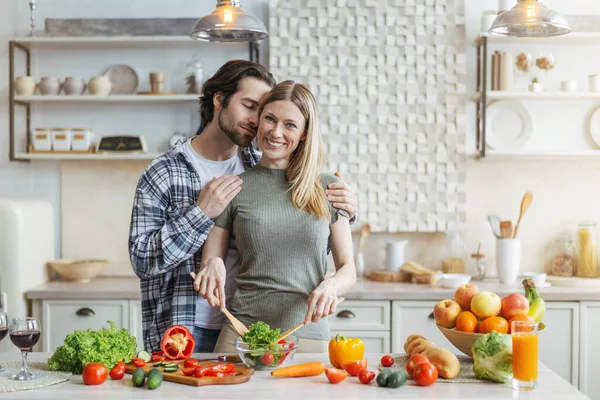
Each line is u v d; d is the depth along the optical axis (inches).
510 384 81.0
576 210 178.4
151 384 78.3
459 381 81.8
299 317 96.7
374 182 177.8
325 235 98.2
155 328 104.0
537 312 88.0
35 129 173.3
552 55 169.2
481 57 174.1
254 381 82.0
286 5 176.7
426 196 177.5
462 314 88.4
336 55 176.9
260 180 99.3
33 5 173.3
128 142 172.4
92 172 182.1
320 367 84.7
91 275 171.2
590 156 172.4
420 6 175.8
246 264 98.8
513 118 176.2
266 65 180.5
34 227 166.1
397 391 77.8
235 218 98.8
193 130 179.5
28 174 181.6
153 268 96.9
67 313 159.6
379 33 176.2
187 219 95.0
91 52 180.2
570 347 156.3
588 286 163.3
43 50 180.4
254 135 101.7
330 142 177.8
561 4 177.6
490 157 174.2
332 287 92.4
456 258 173.3
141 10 179.9
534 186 178.5
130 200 181.8
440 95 176.2
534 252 178.4
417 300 156.0
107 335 86.0
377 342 156.9
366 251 180.4
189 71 173.0
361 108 177.2
